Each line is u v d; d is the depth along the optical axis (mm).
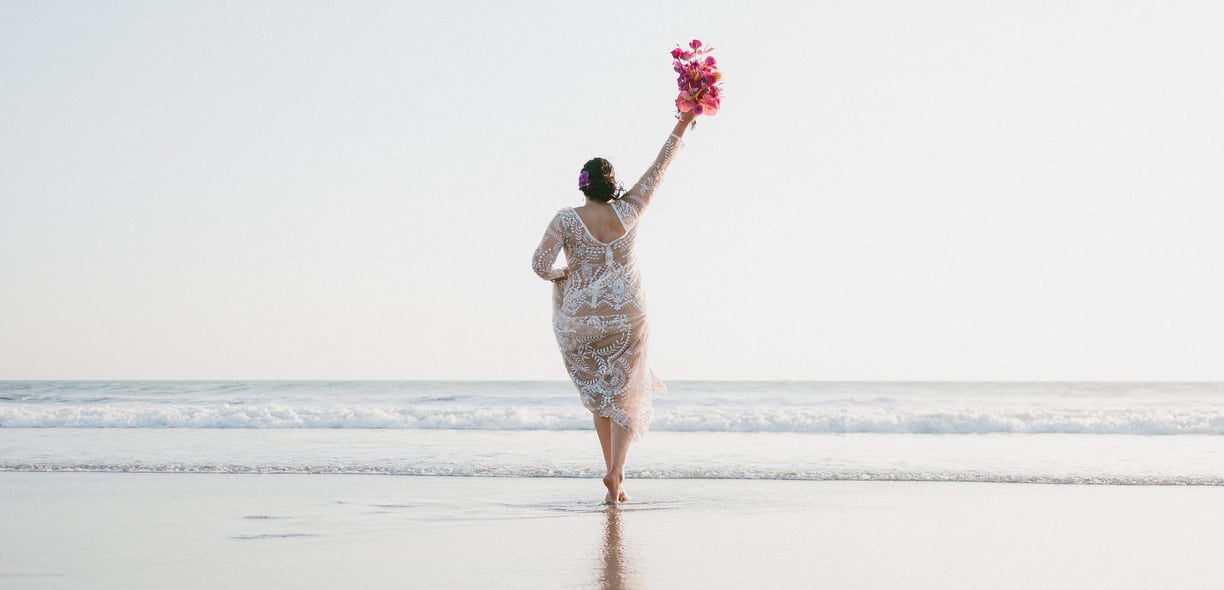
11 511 5055
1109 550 4055
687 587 3244
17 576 3354
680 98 5574
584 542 4152
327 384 37312
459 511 5133
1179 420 12914
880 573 3521
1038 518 4957
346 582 3279
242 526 4562
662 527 4598
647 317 5566
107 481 6570
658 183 5590
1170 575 3549
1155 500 5723
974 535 4410
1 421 14383
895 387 38531
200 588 3168
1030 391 36875
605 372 5492
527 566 3594
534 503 5496
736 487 6355
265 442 10672
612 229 5441
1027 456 8867
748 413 14141
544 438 11477
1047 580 3441
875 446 10172
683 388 38375
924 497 5820
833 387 38438
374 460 8359
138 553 3836
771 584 3307
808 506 5398
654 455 8984
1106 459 8562
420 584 3254
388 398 24234
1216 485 6492
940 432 12906
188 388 32781
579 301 5480
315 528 4523
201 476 6926
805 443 10648
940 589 3268
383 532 4410
